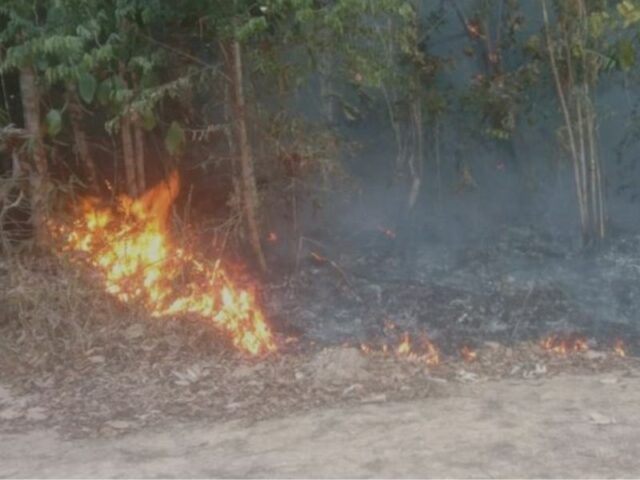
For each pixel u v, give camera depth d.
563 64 8.76
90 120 8.70
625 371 6.93
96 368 7.03
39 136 8.12
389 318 8.03
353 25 7.74
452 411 6.09
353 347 7.39
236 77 8.13
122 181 8.69
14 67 7.70
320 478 5.14
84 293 7.66
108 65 7.64
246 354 7.32
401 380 6.72
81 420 6.23
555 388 6.52
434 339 7.67
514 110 9.03
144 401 6.50
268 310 8.10
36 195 8.13
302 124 8.41
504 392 6.45
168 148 8.17
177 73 8.03
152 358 7.17
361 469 5.24
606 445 5.51
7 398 6.61
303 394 6.51
